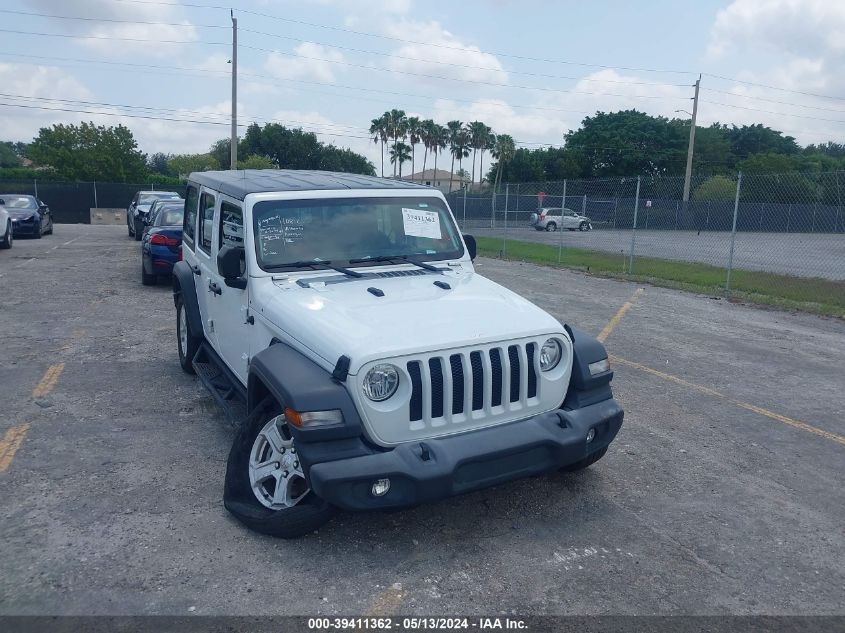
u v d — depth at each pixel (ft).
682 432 19.98
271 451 13.99
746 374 26.18
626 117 232.94
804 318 38.45
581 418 14.07
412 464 12.18
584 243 93.56
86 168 161.38
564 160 223.51
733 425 20.66
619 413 14.78
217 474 16.37
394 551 13.24
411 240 17.76
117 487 15.60
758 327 35.35
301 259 16.25
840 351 30.35
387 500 12.19
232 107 107.65
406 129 228.02
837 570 13.05
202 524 14.02
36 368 24.76
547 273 56.65
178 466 16.78
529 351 13.85
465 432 13.11
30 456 17.17
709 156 230.27
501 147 223.92
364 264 16.72
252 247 15.89
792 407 22.45
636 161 225.15
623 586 12.34
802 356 29.25
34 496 15.07
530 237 102.83
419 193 18.35
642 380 25.05
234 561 12.75
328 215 16.96
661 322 35.94
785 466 17.76
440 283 15.85
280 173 20.51
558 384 14.17
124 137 167.32
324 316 13.71
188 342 22.59
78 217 132.05
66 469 16.48
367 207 17.47
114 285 43.73
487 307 14.65
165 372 24.58
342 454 12.11
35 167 191.52
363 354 12.23
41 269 50.31
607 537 13.99
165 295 40.42
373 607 11.55
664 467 17.47
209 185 20.18
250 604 11.53
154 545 13.21
